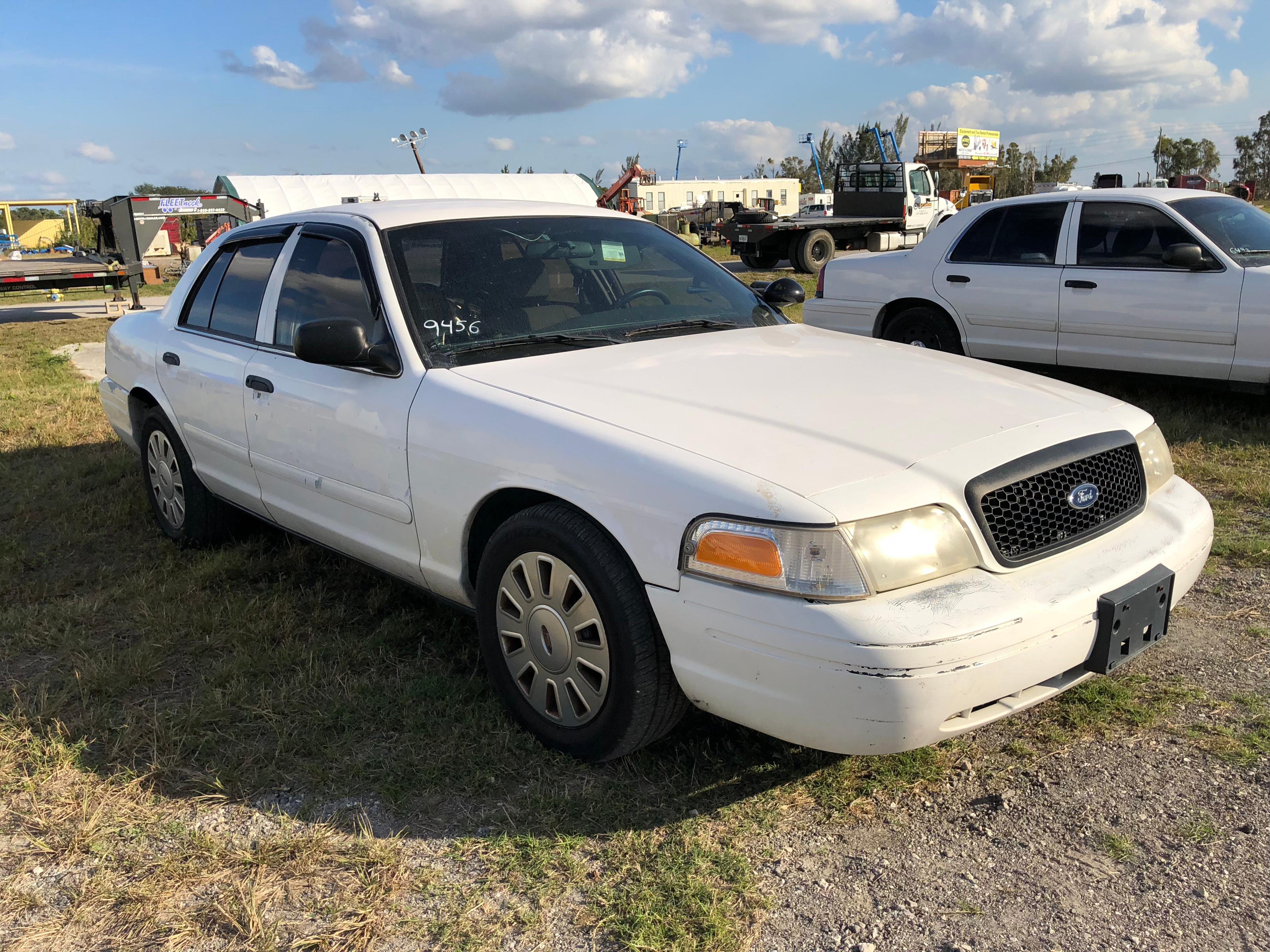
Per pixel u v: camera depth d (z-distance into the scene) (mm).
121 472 5945
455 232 3527
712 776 2658
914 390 2865
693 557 2309
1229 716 2861
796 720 2227
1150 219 6488
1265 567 3959
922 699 2127
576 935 2100
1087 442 2623
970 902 2168
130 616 3840
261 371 3656
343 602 3891
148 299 20766
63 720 3006
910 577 2227
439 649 3422
